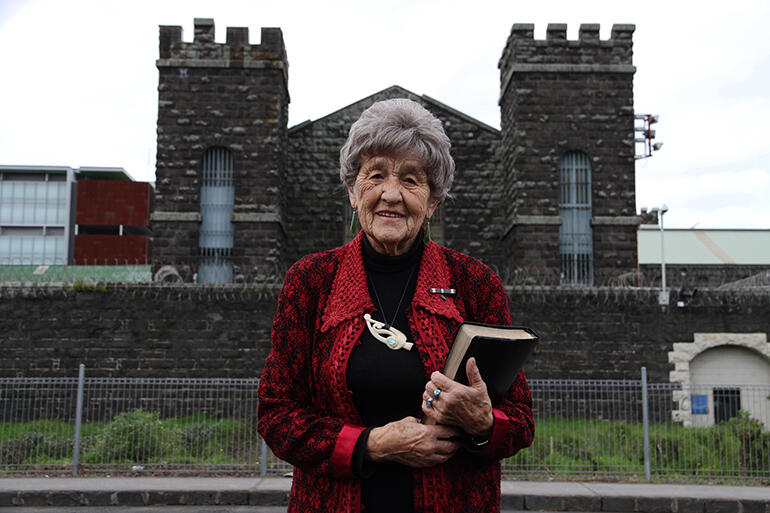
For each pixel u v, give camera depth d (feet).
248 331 54.44
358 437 6.16
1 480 32.55
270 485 31.50
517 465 34.96
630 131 68.39
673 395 53.72
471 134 78.18
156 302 54.54
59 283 54.39
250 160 67.51
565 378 54.34
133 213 161.38
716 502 29.40
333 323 6.72
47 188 170.60
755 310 54.54
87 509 28.94
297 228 76.23
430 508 6.25
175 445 37.99
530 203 67.26
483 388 5.95
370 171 7.00
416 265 7.29
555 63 69.00
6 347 53.52
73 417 52.65
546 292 55.26
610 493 30.32
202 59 68.18
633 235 67.26
